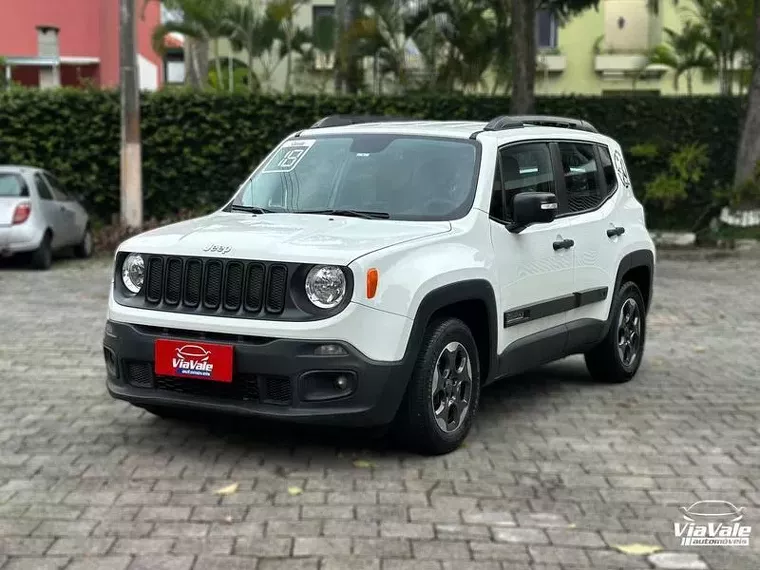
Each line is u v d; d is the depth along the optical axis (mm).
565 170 7371
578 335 7309
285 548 4469
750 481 5574
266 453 5938
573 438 6410
